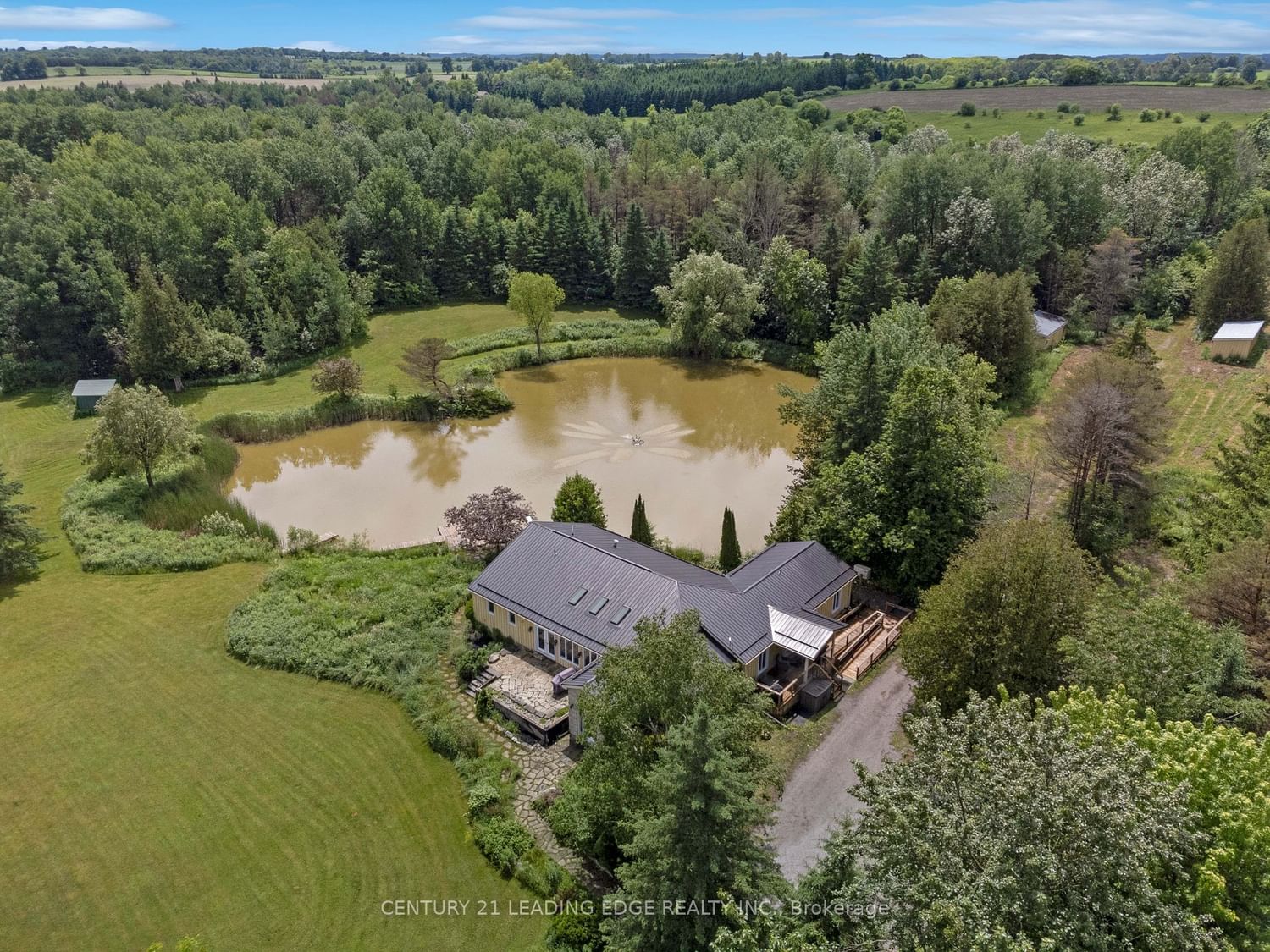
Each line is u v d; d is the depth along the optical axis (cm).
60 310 7488
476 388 7006
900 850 1748
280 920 2511
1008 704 2086
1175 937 1620
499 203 10762
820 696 3378
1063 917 1600
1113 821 1595
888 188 8781
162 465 5553
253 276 8288
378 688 3550
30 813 2906
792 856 2709
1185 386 6625
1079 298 8081
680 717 2356
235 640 3800
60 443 6172
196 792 2998
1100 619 2669
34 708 3434
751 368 8112
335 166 10450
